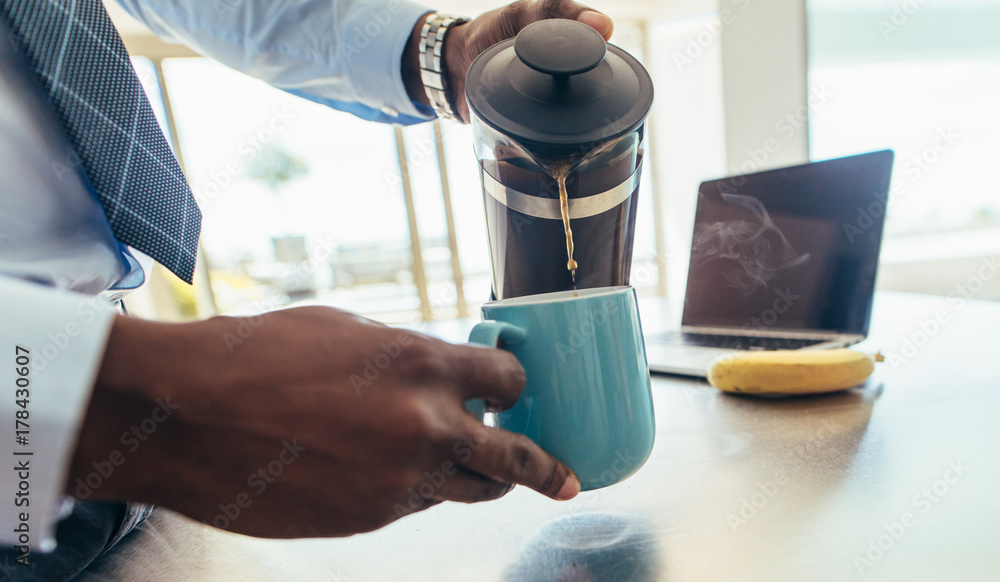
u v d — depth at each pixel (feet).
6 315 0.65
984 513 0.98
